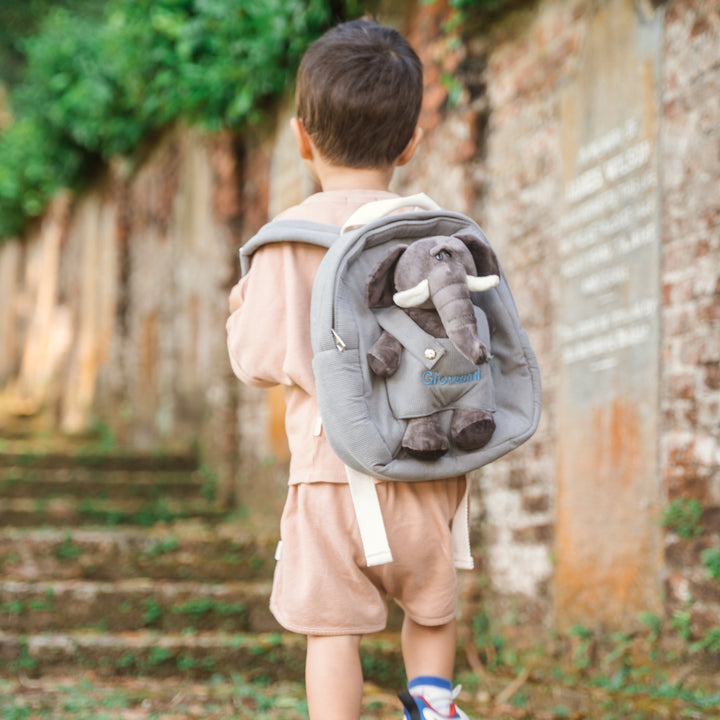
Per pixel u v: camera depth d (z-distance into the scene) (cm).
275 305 200
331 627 190
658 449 346
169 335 892
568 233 408
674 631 334
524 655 422
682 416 336
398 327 187
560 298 413
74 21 1089
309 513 195
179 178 880
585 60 400
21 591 449
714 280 323
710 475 323
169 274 902
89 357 1154
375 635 455
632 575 356
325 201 207
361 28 219
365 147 211
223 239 743
